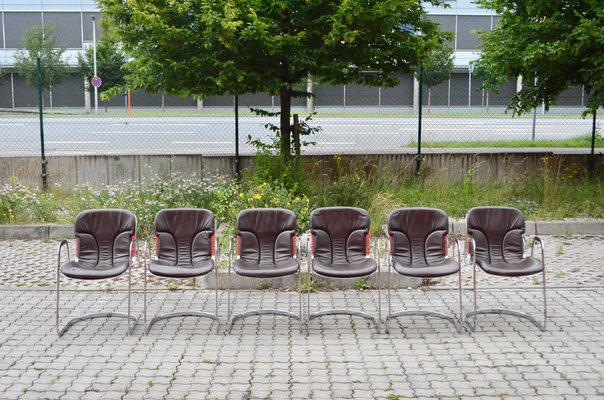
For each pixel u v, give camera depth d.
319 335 6.48
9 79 25.64
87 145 17.55
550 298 7.57
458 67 29.06
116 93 11.42
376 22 10.56
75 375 5.52
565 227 10.53
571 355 5.95
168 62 10.72
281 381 5.39
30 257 9.26
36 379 5.43
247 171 11.41
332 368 5.66
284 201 9.35
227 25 9.76
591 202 11.38
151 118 24.05
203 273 6.59
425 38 11.63
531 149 13.90
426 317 7.00
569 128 21.30
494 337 6.42
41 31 29.69
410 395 5.12
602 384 5.33
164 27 10.18
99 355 5.96
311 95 12.29
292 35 11.04
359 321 6.89
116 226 6.91
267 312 7.02
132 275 8.45
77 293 7.78
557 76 12.12
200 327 6.71
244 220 6.97
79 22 34.72
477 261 6.75
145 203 10.28
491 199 11.79
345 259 6.97
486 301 7.49
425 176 12.77
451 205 11.48
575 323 6.79
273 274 6.56
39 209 10.75
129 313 6.50
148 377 5.47
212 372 5.57
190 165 12.59
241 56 10.65
